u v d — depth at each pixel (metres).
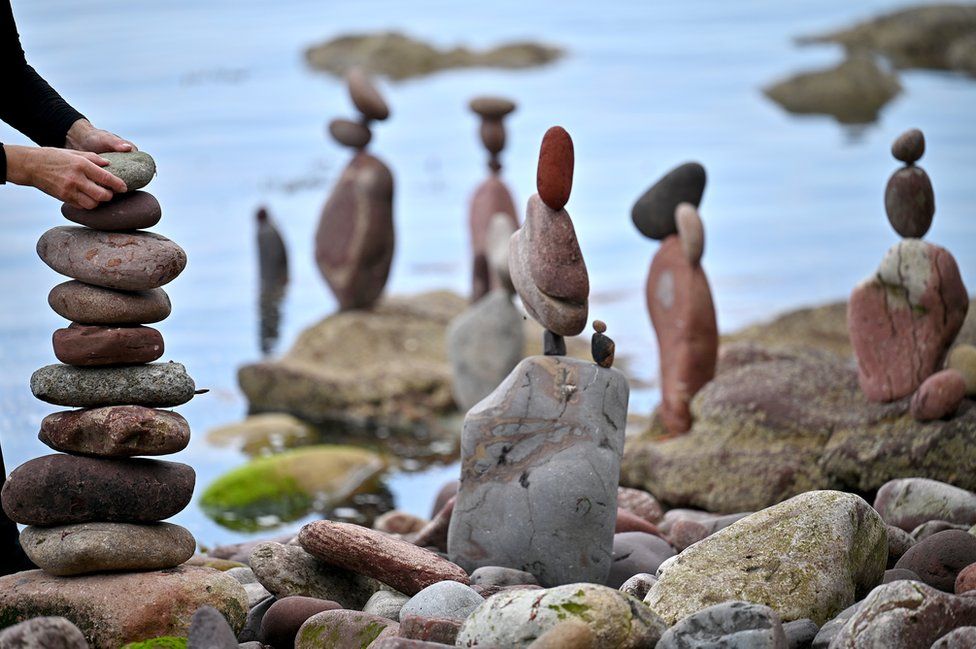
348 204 11.89
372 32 29.97
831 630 3.61
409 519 6.37
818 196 17.09
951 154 18.98
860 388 6.50
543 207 4.50
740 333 10.48
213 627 3.47
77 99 23.47
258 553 4.31
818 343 10.14
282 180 18.08
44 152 3.93
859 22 32.03
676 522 5.13
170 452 4.00
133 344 3.99
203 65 27.59
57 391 3.97
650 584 4.09
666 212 7.08
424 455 9.20
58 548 3.88
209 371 10.94
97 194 3.91
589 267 13.92
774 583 3.82
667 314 7.10
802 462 6.21
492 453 4.51
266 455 9.10
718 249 14.66
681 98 24.83
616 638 3.46
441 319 11.96
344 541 4.24
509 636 3.47
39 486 3.90
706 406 6.77
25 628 3.33
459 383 9.91
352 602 4.37
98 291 3.99
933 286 5.98
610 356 4.49
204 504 7.98
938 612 3.43
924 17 30.84
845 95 23.78
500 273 9.70
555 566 4.39
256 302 12.91
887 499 5.16
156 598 3.88
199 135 20.98
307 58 28.89
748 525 4.03
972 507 4.98
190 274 13.92
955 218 14.94
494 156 12.30
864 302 6.17
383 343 11.25
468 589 3.96
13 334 11.03
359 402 10.18
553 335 4.60
